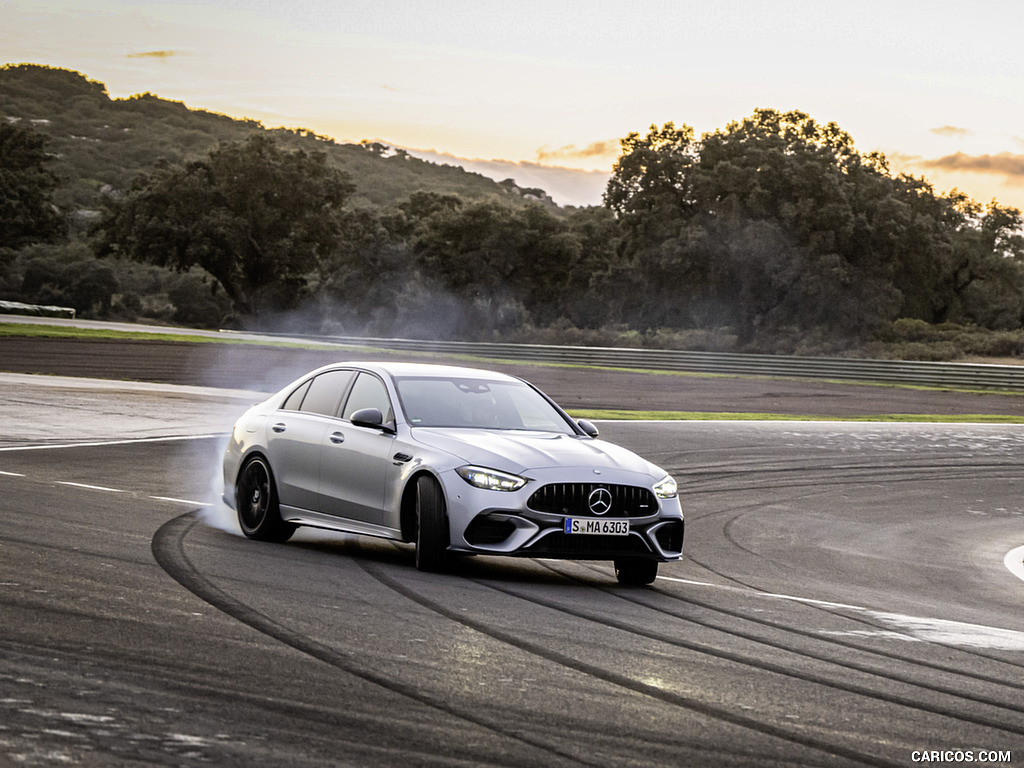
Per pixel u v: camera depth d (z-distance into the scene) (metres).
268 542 9.39
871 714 5.04
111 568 7.39
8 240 82.44
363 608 6.67
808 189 69.19
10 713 4.21
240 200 87.69
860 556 11.43
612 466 8.23
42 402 22.30
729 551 11.05
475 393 9.20
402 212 102.44
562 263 89.00
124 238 85.50
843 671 5.91
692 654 6.08
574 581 8.52
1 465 13.59
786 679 5.62
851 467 19.47
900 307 72.50
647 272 71.88
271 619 6.17
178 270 87.00
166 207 86.00
